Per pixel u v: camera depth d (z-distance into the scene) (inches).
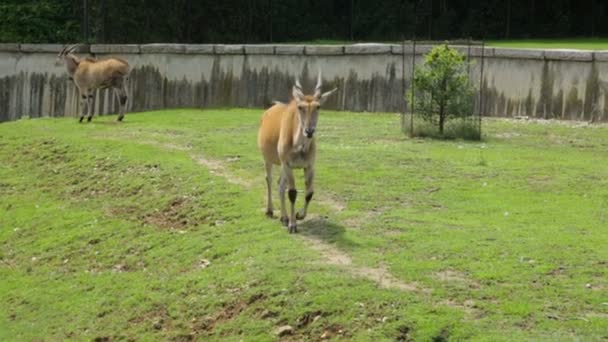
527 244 415.2
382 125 808.9
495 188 532.7
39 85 1095.6
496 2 1710.1
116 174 649.0
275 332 354.6
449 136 727.1
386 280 375.6
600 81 826.8
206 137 749.9
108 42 1342.3
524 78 865.5
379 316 345.4
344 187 540.4
